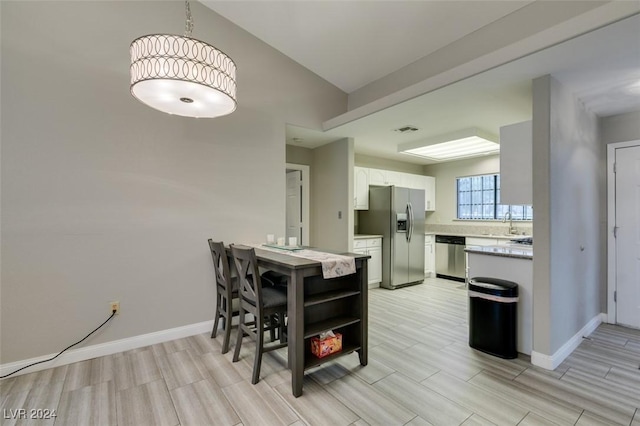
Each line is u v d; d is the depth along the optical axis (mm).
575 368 2340
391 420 1742
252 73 3350
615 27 1727
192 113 2072
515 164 2781
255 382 2123
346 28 3035
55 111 2367
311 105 3855
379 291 4785
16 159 2242
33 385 2100
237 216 3250
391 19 2807
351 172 4414
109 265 2586
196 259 3006
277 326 2805
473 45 2781
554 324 2381
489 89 2646
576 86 2570
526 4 2371
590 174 3137
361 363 2383
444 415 1782
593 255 3227
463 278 5363
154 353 2594
